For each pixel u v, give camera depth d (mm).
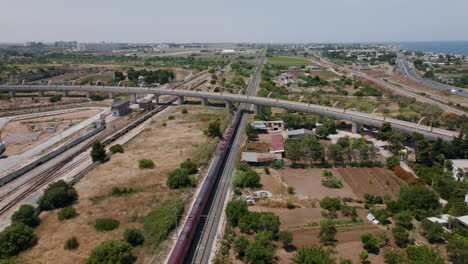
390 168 104062
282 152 118312
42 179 99688
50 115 180875
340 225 72500
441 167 100438
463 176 93312
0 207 83250
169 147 126250
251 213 73188
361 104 199125
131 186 92875
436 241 66375
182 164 103688
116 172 102500
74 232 70438
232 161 113125
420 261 56094
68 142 133125
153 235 69562
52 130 152125
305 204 82688
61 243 66562
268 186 93312
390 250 62031
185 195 87250
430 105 171500
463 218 69562
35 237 67375
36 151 124875
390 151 119938
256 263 57500
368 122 136875
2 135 145500
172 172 95312
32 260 61188
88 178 98000
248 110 191500
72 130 151375
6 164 112250
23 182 98625
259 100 176000
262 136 142000
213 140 133375
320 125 148375
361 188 91938
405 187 82562
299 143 115688
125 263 59312
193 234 68438
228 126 154625
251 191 90312
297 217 76500
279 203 82188
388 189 91188
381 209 75500
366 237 63062
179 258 57656
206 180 90188
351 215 77000
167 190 90625
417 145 112500
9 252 61938
